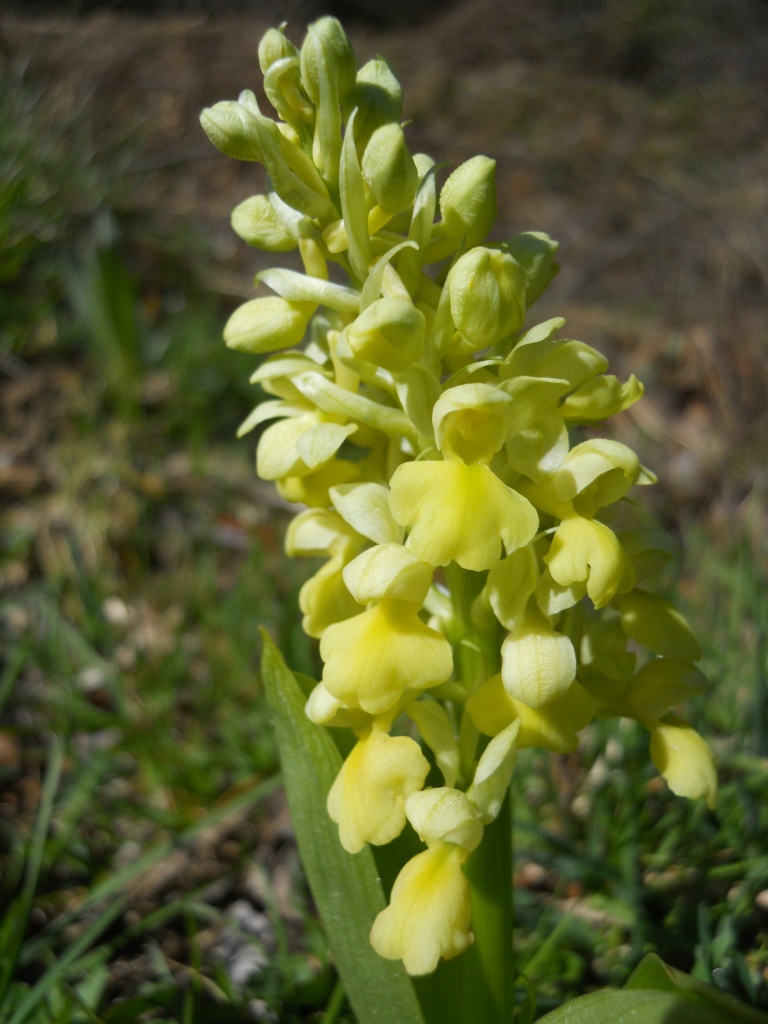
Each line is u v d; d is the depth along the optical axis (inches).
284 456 3.9
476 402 3.3
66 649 7.2
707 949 4.3
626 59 22.8
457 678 3.9
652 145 18.7
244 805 6.0
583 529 3.5
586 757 6.0
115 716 6.4
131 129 15.5
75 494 8.7
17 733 6.5
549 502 3.6
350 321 3.8
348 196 3.5
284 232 3.9
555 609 3.4
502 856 3.7
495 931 3.7
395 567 3.5
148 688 6.9
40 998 4.3
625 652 3.9
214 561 8.3
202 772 6.4
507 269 3.4
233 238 13.4
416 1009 3.7
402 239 3.6
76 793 6.2
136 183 13.8
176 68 18.0
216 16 21.9
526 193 17.0
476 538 3.3
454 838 3.3
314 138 3.8
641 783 5.5
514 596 3.5
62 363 10.3
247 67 18.4
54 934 4.8
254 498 9.2
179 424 9.8
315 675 6.7
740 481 10.0
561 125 19.6
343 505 3.7
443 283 3.9
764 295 14.1
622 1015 3.0
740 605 6.7
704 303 13.8
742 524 9.3
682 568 8.3
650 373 11.5
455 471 3.4
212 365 10.3
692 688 3.9
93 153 14.1
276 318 3.9
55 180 12.3
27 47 17.7
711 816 5.4
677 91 21.4
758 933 4.8
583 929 5.0
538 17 24.2
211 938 5.5
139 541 8.5
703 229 15.7
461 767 3.7
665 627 3.8
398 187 3.5
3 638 7.4
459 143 18.7
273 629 7.3
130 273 11.7
